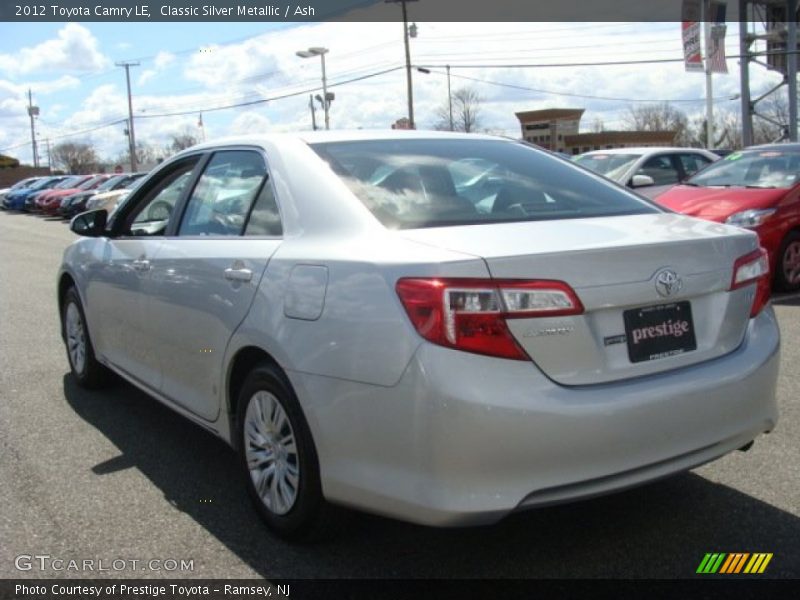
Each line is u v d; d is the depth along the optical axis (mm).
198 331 3773
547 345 2670
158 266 4168
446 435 2578
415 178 3465
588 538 3318
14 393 5598
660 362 2898
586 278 2744
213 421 3801
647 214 3533
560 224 3141
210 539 3369
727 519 3447
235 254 3564
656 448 2809
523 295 2643
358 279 2861
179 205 4324
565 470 2662
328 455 2945
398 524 3459
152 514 3623
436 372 2590
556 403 2627
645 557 3154
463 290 2611
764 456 4094
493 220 3193
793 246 8531
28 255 15531
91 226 5109
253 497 3473
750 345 3176
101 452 4422
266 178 3676
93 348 5332
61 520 3566
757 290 3256
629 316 2844
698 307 3043
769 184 8953
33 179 38188
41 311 8922
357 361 2793
